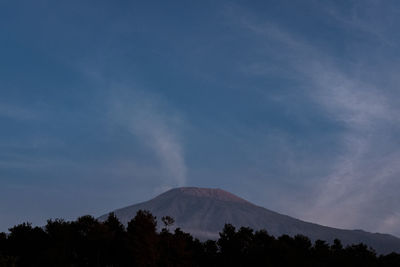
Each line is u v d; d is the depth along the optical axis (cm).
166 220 10044
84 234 9319
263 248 10125
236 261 10244
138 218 9025
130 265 8931
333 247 12169
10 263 6041
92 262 9144
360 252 11750
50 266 8225
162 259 9375
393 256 12375
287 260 9781
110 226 9781
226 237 10456
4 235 9006
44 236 8862
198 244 10738
